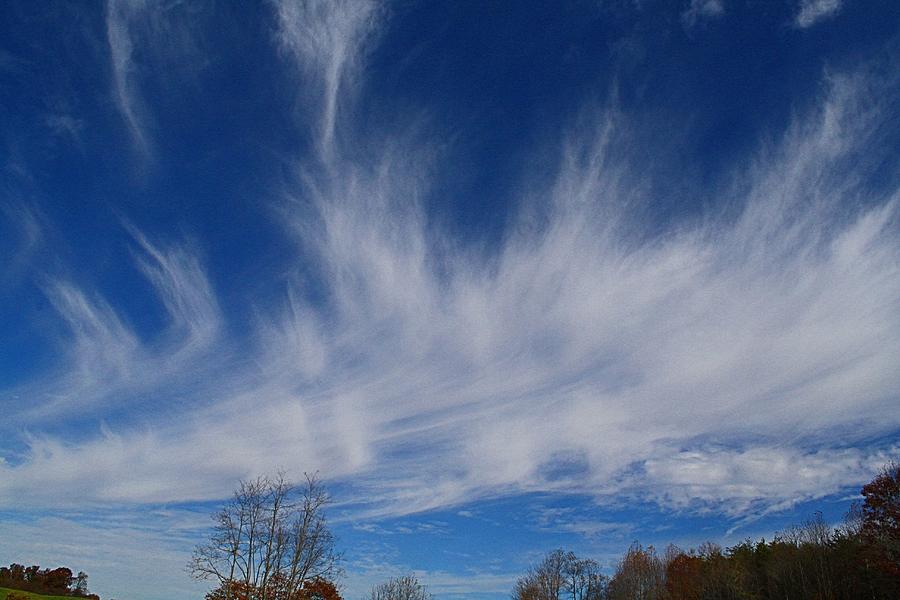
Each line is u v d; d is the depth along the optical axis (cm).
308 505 4225
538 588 9256
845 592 5791
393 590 6944
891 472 5962
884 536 5819
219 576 3916
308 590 4206
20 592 7494
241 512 4053
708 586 7150
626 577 9031
